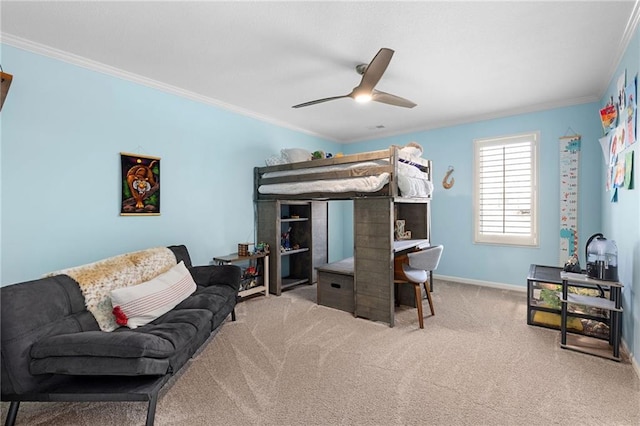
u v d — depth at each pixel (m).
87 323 1.96
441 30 2.22
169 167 3.29
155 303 2.22
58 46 2.44
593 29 2.20
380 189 3.01
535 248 4.03
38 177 2.43
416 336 2.71
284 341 2.61
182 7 1.97
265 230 4.11
